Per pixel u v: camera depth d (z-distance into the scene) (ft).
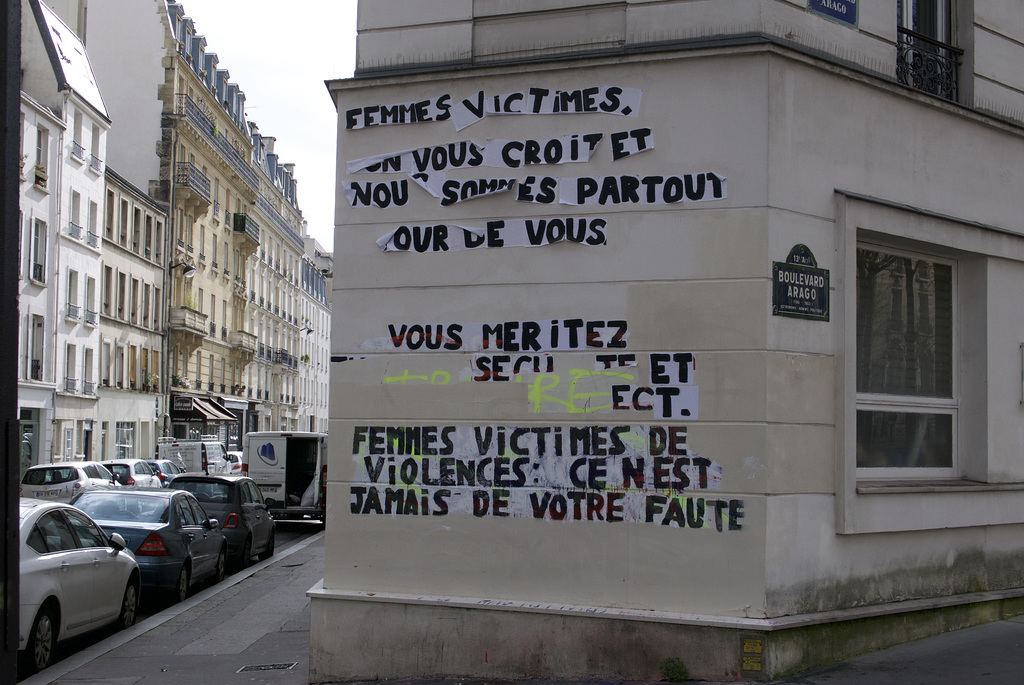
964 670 21.75
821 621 22.02
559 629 22.59
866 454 25.21
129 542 40.78
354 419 24.38
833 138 23.65
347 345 24.61
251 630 34.53
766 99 22.34
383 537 24.02
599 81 23.38
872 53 25.02
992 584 26.61
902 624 24.14
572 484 22.88
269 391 249.14
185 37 179.42
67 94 126.52
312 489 83.92
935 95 26.11
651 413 22.48
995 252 27.22
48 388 122.72
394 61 25.27
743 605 21.59
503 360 23.54
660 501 22.29
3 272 13.51
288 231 263.90
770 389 21.88
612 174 23.13
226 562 53.01
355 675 23.72
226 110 203.41
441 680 23.03
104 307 142.72
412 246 24.35
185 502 45.83
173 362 172.55
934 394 26.84
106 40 167.22
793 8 23.56
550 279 23.36
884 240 25.35
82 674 27.91
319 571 51.67
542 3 24.45
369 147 24.85
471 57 24.80
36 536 29.89
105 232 142.41
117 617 34.58
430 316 24.09
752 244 22.13
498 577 23.24
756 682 21.16
